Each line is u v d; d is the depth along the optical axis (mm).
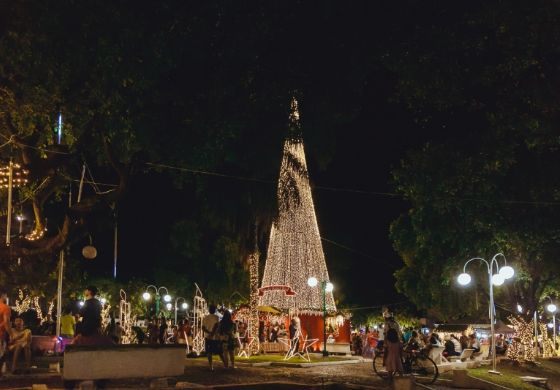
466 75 16938
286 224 29859
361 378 19953
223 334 20812
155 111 17922
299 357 26828
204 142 18234
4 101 18125
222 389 15219
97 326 13789
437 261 36219
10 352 23297
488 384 19484
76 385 13617
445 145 19609
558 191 24438
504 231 27250
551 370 29609
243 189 30453
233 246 44469
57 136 20281
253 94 18406
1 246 19250
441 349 26703
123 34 15742
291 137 21047
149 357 13727
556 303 44750
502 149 18875
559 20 15312
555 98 16547
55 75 16891
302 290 29641
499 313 47844
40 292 31109
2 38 16391
